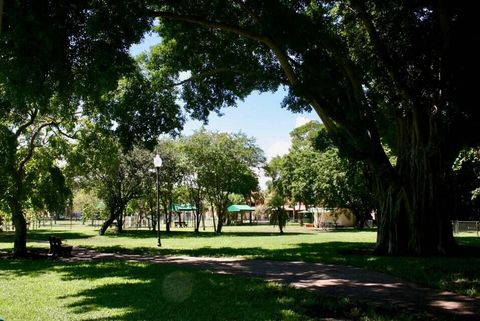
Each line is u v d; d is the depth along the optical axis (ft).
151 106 75.10
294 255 64.69
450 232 65.36
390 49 53.88
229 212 242.99
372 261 55.11
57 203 79.77
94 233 153.69
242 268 51.37
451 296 34.22
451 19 41.45
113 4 42.37
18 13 37.83
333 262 55.57
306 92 62.54
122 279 43.68
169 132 76.18
